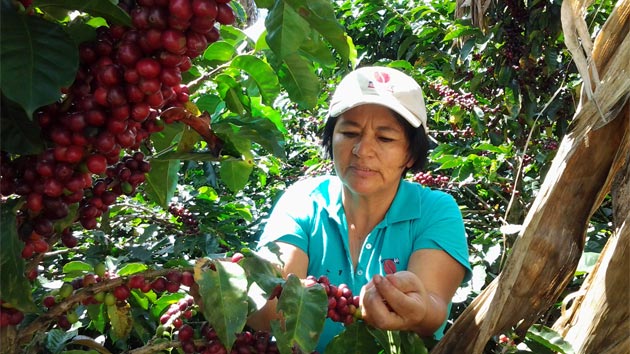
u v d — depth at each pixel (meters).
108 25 1.08
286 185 4.34
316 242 1.87
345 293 1.35
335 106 1.81
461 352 1.49
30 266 1.13
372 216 1.86
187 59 1.05
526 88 3.93
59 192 1.02
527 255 1.38
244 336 1.28
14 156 1.13
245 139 1.44
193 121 1.25
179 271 1.21
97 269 1.21
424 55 4.81
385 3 5.45
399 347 1.37
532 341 1.50
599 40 1.38
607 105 1.29
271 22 1.28
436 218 1.80
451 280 1.73
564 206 1.38
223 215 3.32
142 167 1.24
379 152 1.74
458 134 4.12
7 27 0.93
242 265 1.23
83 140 1.00
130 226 3.09
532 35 3.82
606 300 1.40
